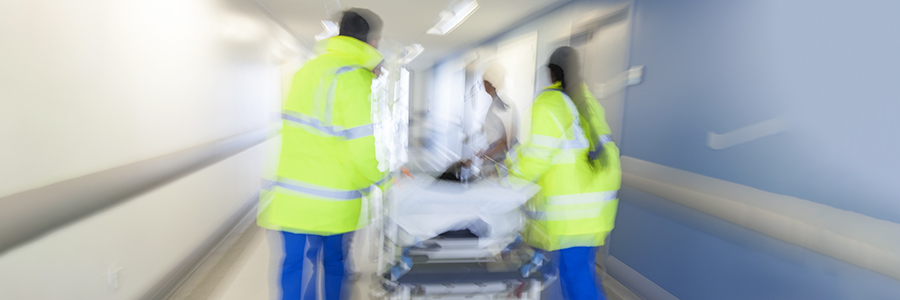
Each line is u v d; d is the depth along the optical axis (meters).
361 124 1.67
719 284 2.22
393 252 1.88
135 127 2.38
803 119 1.73
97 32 2.03
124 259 2.21
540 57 5.14
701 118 2.38
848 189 1.54
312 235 1.80
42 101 1.67
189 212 3.07
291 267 1.81
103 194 2.01
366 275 2.90
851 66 1.53
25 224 1.53
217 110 3.80
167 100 2.78
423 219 1.88
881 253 1.40
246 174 4.78
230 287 2.83
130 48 2.32
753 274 1.98
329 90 1.67
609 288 3.06
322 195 1.72
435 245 1.90
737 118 2.10
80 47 1.90
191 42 3.19
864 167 1.49
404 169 2.05
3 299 1.44
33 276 1.58
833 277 1.59
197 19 3.30
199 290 2.78
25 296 1.54
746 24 2.06
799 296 1.73
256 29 5.12
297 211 1.72
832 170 1.60
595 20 3.68
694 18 2.45
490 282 1.80
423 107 13.50
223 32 3.94
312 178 1.72
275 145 1.91
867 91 1.48
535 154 1.82
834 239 1.57
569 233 1.88
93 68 1.99
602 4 3.61
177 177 2.84
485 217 1.93
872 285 1.45
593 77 3.74
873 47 1.46
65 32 1.80
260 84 5.36
